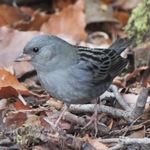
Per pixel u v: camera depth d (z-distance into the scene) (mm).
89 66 10195
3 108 10641
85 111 10742
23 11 16453
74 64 10062
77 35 14750
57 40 10062
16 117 9984
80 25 14836
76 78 10008
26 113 10352
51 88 10102
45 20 15383
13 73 12523
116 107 11086
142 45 13242
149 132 10133
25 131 9578
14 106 10828
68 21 14984
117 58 10945
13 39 13367
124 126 10398
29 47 10016
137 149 9336
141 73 12578
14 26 15195
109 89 11500
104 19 15328
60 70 9961
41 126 9891
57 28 15023
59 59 9953
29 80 12586
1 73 11648
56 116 10633
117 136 10070
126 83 12469
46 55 9953
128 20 15242
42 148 9406
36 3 17156
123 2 16656
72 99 10133
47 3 17281
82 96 10156
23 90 11508
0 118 10133
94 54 10539
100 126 10305
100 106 10648
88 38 14914
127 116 10406
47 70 10016
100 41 14664
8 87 11016
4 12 16078
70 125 10352
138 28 13805
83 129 10281
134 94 11586
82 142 9461
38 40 9984
